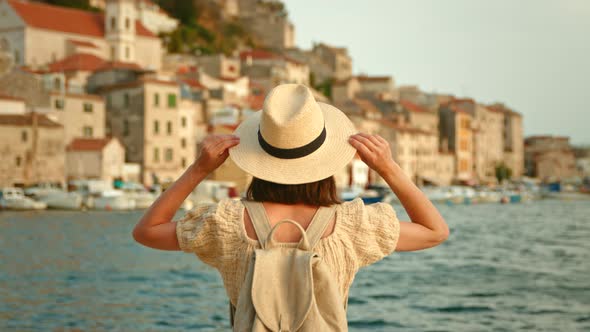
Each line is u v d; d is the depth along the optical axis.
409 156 137.75
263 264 3.89
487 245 41.72
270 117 4.04
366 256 4.12
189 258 32.50
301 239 3.96
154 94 96.81
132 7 131.12
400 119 143.88
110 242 40.84
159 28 177.00
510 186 151.88
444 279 25.41
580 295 21.50
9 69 93.12
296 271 3.87
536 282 24.75
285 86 4.21
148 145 95.94
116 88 98.56
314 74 197.88
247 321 3.87
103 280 24.72
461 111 163.62
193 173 4.29
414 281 24.77
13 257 32.31
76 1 166.88
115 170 90.81
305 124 4.05
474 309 18.92
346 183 110.50
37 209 74.12
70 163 88.94
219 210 4.13
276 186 4.17
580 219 73.19
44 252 34.84
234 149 4.26
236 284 4.11
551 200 144.75
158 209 4.27
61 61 114.56
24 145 81.25
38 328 16.08
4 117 81.81
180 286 23.34
